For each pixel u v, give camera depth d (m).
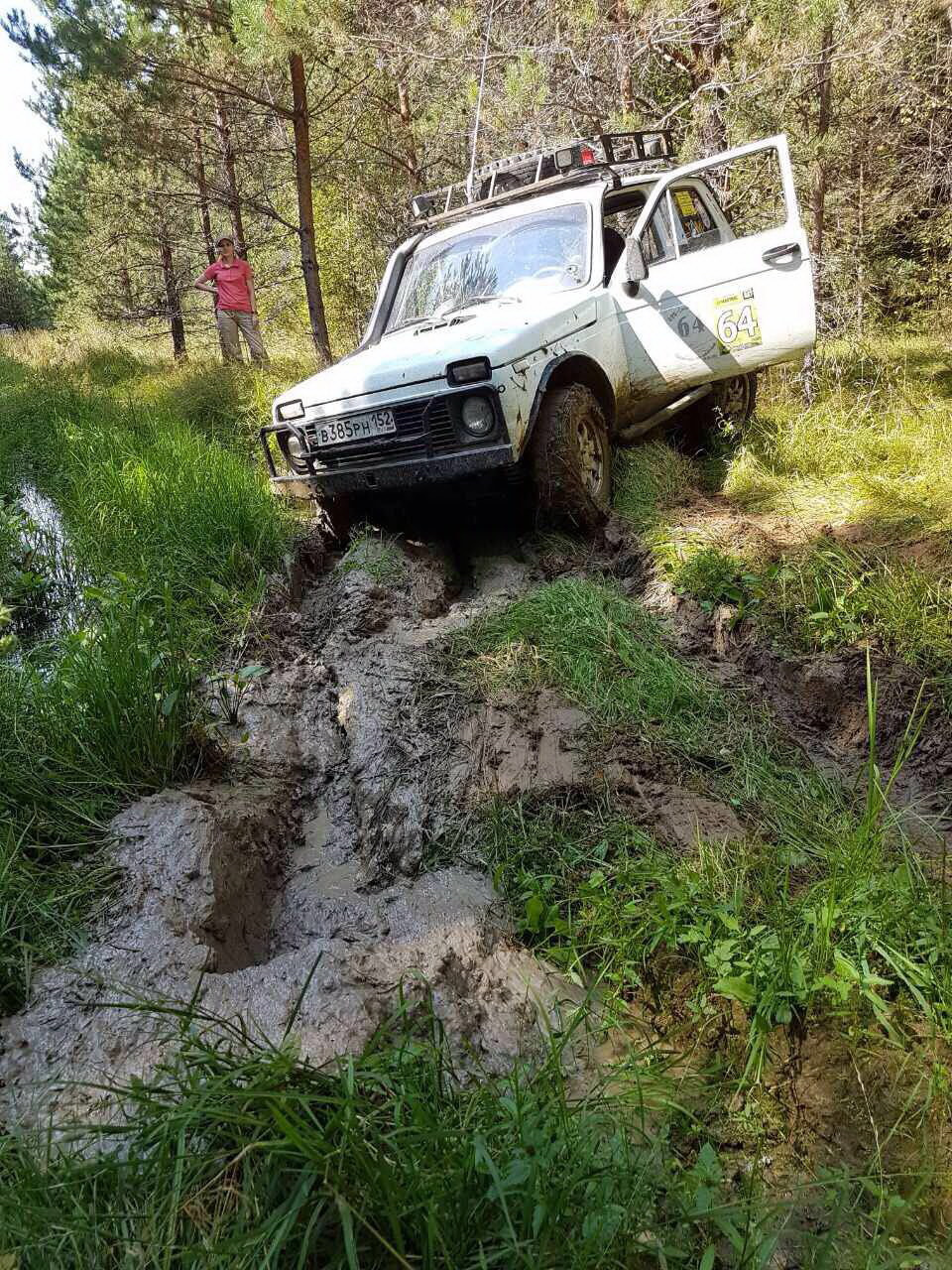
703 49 8.70
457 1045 2.22
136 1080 1.82
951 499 4.46
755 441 5.82
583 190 5.55
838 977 2.20
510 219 5.70
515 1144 1.73
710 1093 2.11
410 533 5.18
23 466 8.48
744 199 8.41
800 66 7.35
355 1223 1.59
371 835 3.17
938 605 3.67
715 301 5.25
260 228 15.36
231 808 3.15
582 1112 1.86
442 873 2.91
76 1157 1.79
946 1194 1.82
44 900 2.63
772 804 3.04
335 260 14.09
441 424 4.37
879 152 9.71
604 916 2.54
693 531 4.64
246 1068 1.83
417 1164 1.67
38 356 17.48
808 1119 2.05
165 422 8.02
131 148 10.64
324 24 8.65
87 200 17.69
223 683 3.98
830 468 5.33
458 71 10.12
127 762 3.27
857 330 8.74
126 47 8.91
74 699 3.36
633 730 3.34
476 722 3.49
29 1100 2.06
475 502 5.34
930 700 3.34
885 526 4.38
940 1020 2.12
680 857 2.75
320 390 4.65
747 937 2.36
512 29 9.64
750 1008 2.24
